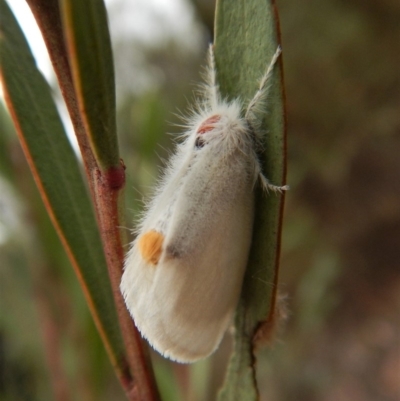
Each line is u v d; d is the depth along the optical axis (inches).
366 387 12.4
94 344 4.2
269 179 3.3
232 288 3.4
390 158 15.5
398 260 15.0
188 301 3.4
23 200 4.2
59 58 2.9
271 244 3.3
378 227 15.3
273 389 11.0
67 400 4.3
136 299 3.3
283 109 3.2
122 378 3.2
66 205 3.3
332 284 13.5
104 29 2.9
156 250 3.4
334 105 15.4
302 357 12.1
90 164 3.0
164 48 13.7
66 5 2.8
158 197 3.5
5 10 3.3
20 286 4.6
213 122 3.4
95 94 2.9
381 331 13.8
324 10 14.9
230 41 3.3
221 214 3.4
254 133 3.4
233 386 3.3
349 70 15.2
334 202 15.6
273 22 3.2
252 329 3.3
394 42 15.0
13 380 6.2
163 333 3.4
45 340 4.3
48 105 3.3
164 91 12.9
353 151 15.4
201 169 3.4
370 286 14.9
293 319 12.1
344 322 14.3
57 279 4.3
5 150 4.2
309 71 15.4
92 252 3.3
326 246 14.6
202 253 3.4
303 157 15.5
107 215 3.0
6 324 5.2
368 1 15.0
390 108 15.0
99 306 3.3
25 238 4.3
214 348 3.4
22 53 3.3
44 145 3.3
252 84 3.3
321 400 11.9
